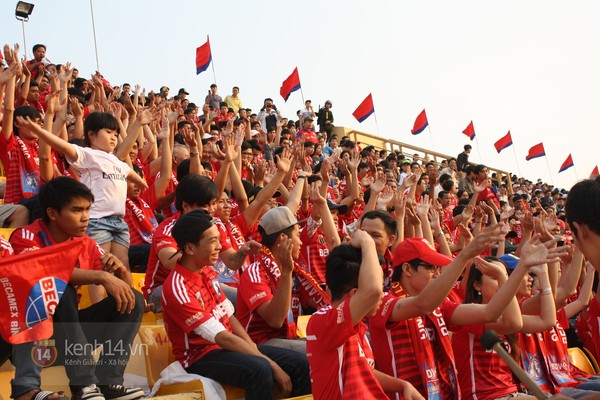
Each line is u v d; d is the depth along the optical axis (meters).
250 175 10.18
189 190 5.76
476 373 4.93
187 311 4.63
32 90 10.48
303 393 4.86
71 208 4.31
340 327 3.93
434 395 4.52
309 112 21.03
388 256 6.29
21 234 4.33
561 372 6.03
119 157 7.23
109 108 9.35
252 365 4.51
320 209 6.70
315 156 15.31
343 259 4.20
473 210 9.22
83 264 4.36
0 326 3.74
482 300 5.24
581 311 7.22
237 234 6.66
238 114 17.98
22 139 7.15
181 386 4.63
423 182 14.04
